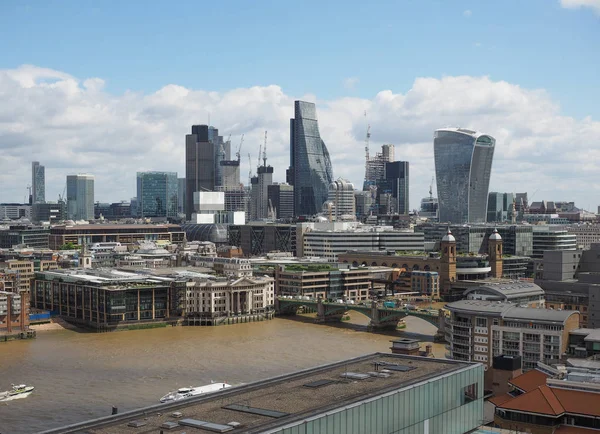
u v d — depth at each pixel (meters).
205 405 144.50
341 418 137.62
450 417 165.75
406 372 169.38
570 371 187.75
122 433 128.25
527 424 172.62
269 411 139.25
